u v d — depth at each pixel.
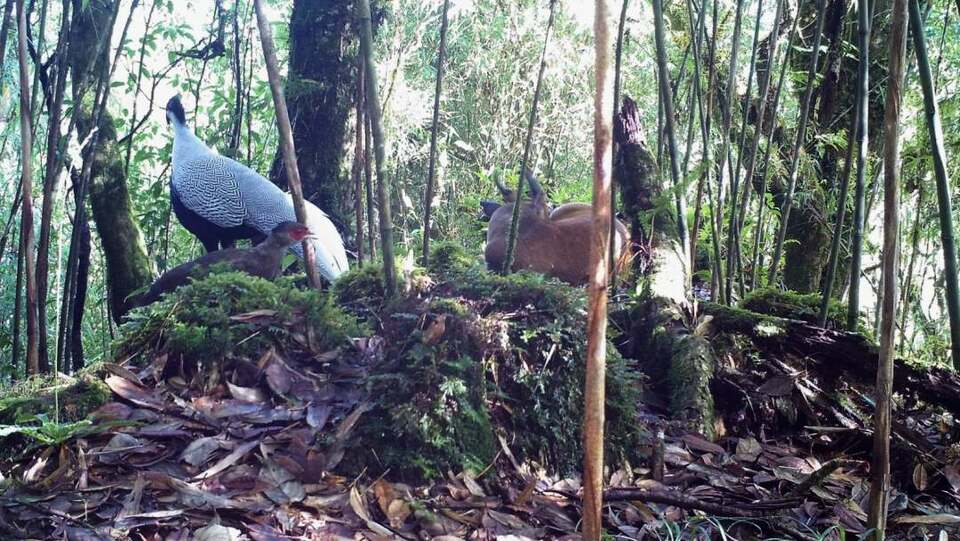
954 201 5.46
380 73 6.13
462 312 2.77
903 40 2.05
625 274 3.99
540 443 2.76
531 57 8.78
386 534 2.27
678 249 3.82
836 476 2.97
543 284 2.95
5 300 5.32
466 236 6.66
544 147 9.14
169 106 4.39
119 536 2.11
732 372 3.38
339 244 4.33
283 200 4.26
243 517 2.24
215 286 2.94
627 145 4.20
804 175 5.52
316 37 5.07
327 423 2.61
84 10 4.58
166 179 6.16
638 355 3.51
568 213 4.22
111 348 2.97
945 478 3.00
